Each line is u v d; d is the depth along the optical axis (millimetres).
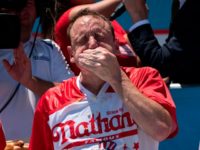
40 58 9219
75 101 7289
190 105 9094
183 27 8797
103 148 7082
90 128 7148
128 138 7117
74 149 7137
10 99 8992
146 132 6984
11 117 8984
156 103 6973
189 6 8789
